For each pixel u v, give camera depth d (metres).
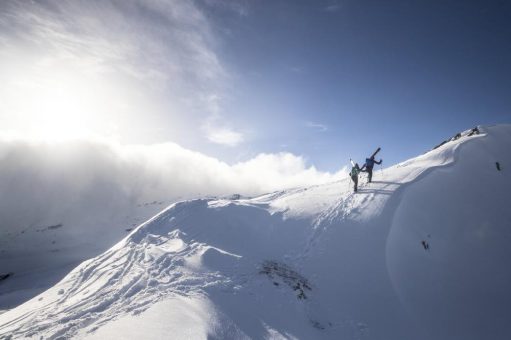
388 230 17.20
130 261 13.70
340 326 11.37
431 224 19.36
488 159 28.22
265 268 13.74
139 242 16.34
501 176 25.91
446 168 25.98
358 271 14.51
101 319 8.85
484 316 13.72
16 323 9.62
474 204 22.14
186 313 8.99
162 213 20.02
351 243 16.39
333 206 20.55
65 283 12.62
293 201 22.70
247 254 15.04
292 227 18.45
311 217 19.36
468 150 29.55
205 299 10.18
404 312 12.71
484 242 18.88
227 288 11.37
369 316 12.20
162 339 7.53
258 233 17.61
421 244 17.50
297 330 10.11
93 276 12.66
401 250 16.42
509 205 22.47
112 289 11.05
